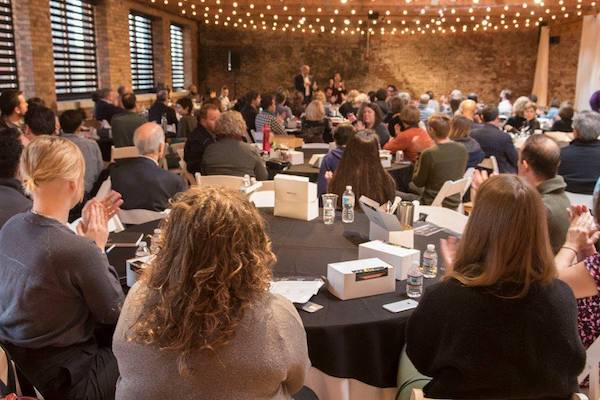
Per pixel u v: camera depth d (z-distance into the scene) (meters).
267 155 5.09
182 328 1.03
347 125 3.67
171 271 1.07
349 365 1.70
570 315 1.28
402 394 1.62
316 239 2.42
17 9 6.67
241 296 1.07
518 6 10.02
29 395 1.79
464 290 1.29
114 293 1.73
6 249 1.69
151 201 2.84
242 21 13.61
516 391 1.26
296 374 1.16
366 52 14.31
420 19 13.20
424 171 4.00
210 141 4.63
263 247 1.14
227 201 1.11
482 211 1.31
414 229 2.58
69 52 8.13
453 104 9.09
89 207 1.94
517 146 6.30
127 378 1.10
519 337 1.25
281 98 8.88
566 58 12.95
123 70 9.61
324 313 1.73
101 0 8.76
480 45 14.23
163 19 11.48
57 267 1.63
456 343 1.28
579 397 1.24
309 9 10.93
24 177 1.68
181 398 1.05
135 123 6.24
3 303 1.70
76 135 4.38
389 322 1.69
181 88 13.63
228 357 1.05
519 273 1.26
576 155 3.71
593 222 1.95
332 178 2.96
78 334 1.74
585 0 9.45
